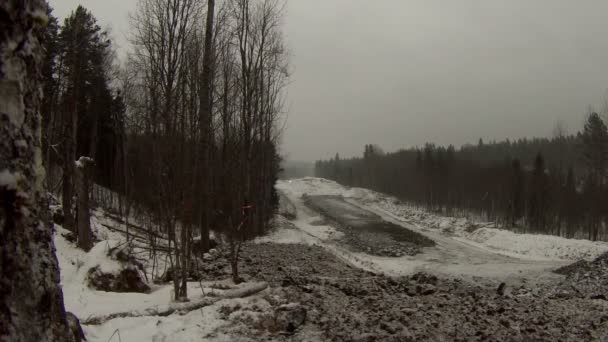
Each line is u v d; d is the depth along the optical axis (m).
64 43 19.53
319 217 42.53
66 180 16.38
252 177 16.12
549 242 26.55
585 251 24.33
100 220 20.38
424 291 9.03
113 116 27.66
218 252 14.46
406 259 23.20
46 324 2.22
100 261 8.10
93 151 24.92
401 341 5.48
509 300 9.35
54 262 2.34
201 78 9.42
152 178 10.58
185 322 5.78
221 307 6.38
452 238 32.41
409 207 58.84
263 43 21.80
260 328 5.74
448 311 7.17
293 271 11.77
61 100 20.88
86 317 5.83
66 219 15.95
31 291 2.14
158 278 9.79
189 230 7.31
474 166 67.38
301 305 6.47
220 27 13.06
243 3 18.50
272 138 29.56
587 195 39.94
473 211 56.66
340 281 9.81
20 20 2.12
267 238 23.39
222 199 13.33
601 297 10.65
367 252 25.17
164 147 7.52
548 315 7.45
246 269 11.16
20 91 2.12
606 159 40.53
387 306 7.19
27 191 2.14
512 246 27.44
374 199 59.91
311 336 5.60
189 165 7.35
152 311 6.17
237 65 17.55
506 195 49.78
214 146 12.66
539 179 44.19
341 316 6.38
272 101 25.84
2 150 2.04
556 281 15.19
